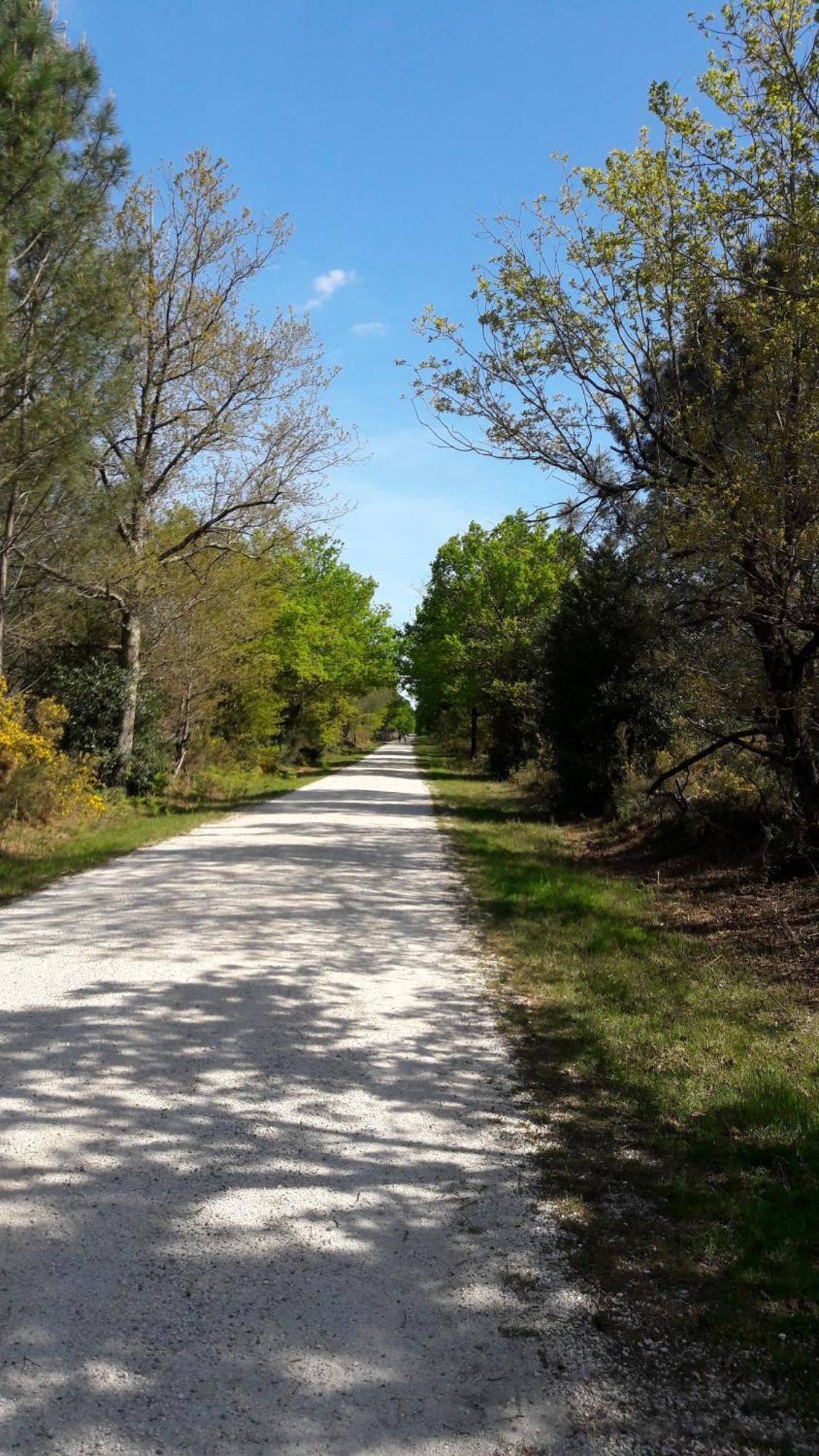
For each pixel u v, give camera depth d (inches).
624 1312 125.2
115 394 601.9
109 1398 105.6
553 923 370.3
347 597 1991.9
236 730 1323.8
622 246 426.3
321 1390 108.3
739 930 353.4
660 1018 252.8
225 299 838.5
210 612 955.3
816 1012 257.6
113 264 597.9
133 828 652.1
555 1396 108.9
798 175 364.2
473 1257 137.7
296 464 869.8
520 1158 171.2
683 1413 106.7
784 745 421.1
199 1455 97.9
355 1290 128.1
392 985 281.6
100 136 575.8
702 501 362.3
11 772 592.1
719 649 425.7
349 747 3105.3
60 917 358.9
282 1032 234.1
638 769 703.1
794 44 358.6
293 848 571.8
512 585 1405.0
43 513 642.8
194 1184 156.3
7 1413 102.7
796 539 333.4
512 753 1362.0
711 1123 185.5
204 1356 113.2
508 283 451.8
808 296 339.6
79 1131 174.4
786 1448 101.8
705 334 409.1
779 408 346.6
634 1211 152.3
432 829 713.6
